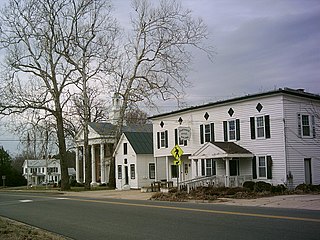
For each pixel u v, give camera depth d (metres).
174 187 38.62
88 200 31.62
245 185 32.56
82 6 46.41
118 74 47.47
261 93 33.66
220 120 37.91
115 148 51.91
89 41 47.41
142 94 46.56
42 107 47.00
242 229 13.58
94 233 14.58
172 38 57.31
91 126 63.56
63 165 50.62
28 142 54.97
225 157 33.94
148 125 64.94
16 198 37.97
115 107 59.75
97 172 71.56
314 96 33.97
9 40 45.78
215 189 30.84
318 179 33.69
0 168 89.56
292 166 32.41
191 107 40.84
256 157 34.25
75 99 49.84
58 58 47.28
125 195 36.91
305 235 12.05
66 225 17.14
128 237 13.28
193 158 37.62
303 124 33.53
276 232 12.72
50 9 45.81
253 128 34.66
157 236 13.16
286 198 25.59
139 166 49.31
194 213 18.95
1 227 16.12
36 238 13.56
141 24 46.81
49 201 31.97
